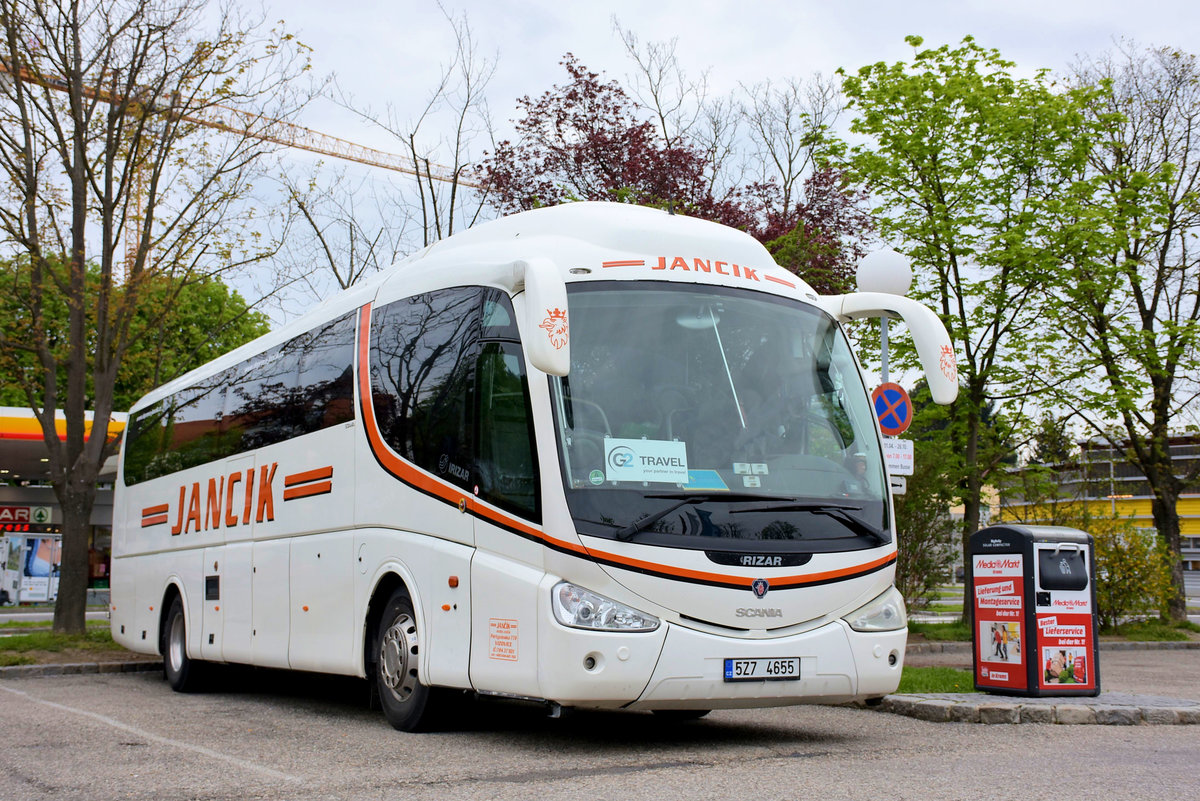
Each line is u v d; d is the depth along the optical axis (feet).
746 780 21.12
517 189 77.92
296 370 37.52
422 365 29.63
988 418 81.61
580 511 24.03
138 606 50.57
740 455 25.59
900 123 74.95
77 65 61.41
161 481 49.11
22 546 119.85
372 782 21.26
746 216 80.53
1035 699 33.78
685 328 26.55
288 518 36.24
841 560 25.71
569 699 23.58
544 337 22.90
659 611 23.86
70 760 24.86
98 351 63.72
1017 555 35.17
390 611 29.94
